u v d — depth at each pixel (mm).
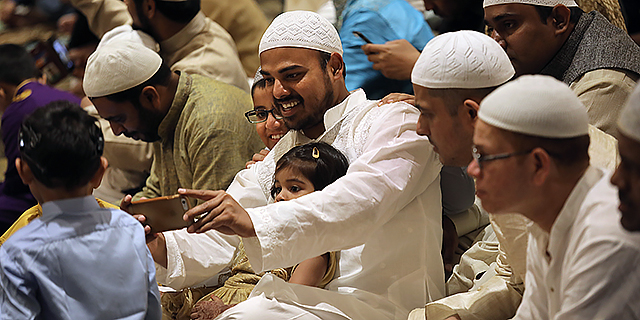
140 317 2822
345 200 3203
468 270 3852
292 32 3658
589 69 3578
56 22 11062
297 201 3199
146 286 2891
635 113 1909
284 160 3615
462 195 4094
